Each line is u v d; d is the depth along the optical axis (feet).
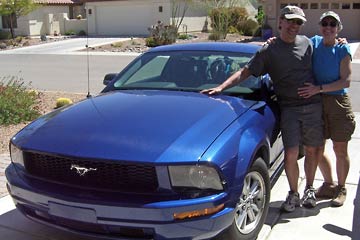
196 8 116.16
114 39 106.01
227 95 14.15
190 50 16.60
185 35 104.32
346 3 94.22
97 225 10.45
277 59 13.26
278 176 17.15
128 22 119.24
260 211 12.80
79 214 10.48
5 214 14.51
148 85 15.44
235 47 16.49
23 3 109.70
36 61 70.08
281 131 13.91
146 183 10.28
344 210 14.64
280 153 15.93
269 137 13.11
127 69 16.80
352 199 15.43
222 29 98.89
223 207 10.53
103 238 10.59
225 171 10.53
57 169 11.02
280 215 14.34
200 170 10.23
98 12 122.52
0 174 17.95
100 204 10.18
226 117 12.07
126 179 10.37
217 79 15.01
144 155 10.24
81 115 12.46
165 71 15.81
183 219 10.05
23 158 11.60
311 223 13.79
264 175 12.71
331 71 13.60
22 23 120.37
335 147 14.69
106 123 11.67
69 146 10.86
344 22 95.45
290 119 13.58
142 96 13.88
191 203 10.04
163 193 10.18
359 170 18.13
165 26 91.81
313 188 14.80
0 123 25.32
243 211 11.96
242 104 13.32
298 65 13.26
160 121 11.61
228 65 15.42
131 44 93.56
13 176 11.78
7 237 13.08
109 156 10.31
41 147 11.11
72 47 91.25
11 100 27.22
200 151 10.44
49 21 124.26
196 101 13.15
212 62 15.64
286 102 13.71
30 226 13.71
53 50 87.10
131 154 10.30
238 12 112.68
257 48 16.51
